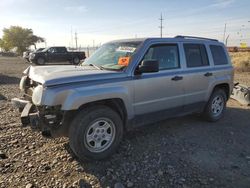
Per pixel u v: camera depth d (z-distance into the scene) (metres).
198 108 5.55
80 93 3.54
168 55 4.78
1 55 58.78
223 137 5.01
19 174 3.50
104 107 3.87
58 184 3.30
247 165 3.89
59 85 3.49
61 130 3.67
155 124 5.62
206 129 5.44
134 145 4.49
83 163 3.81
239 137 5.04
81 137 3.65
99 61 4.72
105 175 3.52
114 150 4.04
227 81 6.01
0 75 13.97
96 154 3.82
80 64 5.06
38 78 3.68
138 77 4.20
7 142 4.49
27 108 3.91
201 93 5.41
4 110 6.58
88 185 3.29
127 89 4.07
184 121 5.94
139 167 3.74
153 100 4.48
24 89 4.39
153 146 4.47
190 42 5.26
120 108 4.12
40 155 4.04
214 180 3.46
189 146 4.52
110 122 3.93
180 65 4.94
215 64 5.77
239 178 3.53
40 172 3.56
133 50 4.38
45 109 3.55
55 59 25.47
